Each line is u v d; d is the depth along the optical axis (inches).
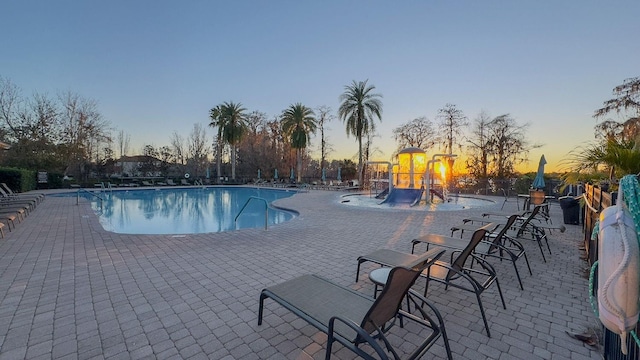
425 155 588.7
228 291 137.7
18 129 868.6
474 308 121.0
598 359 87.9
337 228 290.8
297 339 97.9
